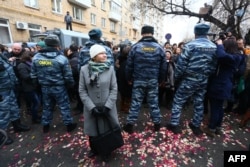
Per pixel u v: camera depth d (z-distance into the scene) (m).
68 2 17.80
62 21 16.83
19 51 3.96
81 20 20.38
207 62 2.90
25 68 3.63
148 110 4.58
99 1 24.30
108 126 2.52
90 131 2.53
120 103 5.02
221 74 2.95
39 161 2.73
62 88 3.28
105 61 2.47
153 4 12.17
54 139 3.29
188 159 2.68
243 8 9.75
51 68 3.08
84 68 2.46
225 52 2.83
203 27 2.90
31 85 3.68
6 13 11.28
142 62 3.09
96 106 2.43
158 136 3.28
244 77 3.93
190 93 3.16
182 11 11.97
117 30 31.45
